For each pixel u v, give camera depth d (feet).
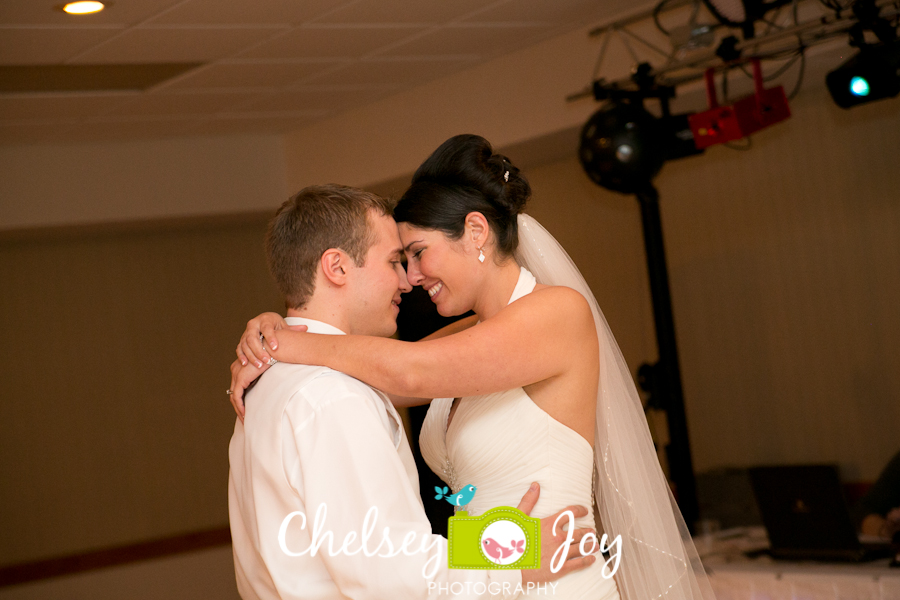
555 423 5.82
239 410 5.60
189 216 20.35
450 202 5.96
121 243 21.54
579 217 18.78
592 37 14.56
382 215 5.74
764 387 15.92
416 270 6.14
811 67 13.20
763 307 15.88
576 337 5.82
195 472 21.84
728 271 16.39
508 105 16.17
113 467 20.90
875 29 10.46
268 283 23.21
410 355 5.21
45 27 11.92
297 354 5.41
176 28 12.61
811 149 15.07
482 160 6.08
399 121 18.43
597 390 6.45
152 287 21.81
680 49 12.40
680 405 14.49
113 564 20.44
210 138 20.53
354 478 4.81
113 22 12.05
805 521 10.96
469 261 6.05
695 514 14.16
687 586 6.53
